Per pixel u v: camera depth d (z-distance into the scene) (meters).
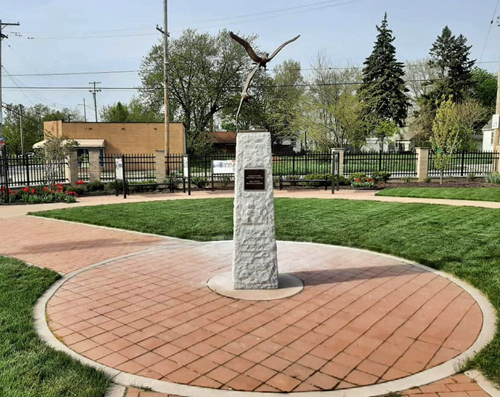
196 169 24.56
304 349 3.74
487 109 46.59
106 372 3.35
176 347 3.80
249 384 3.17
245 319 4.42
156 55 42.19
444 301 4.87
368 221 9.83
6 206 13.98
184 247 7.80
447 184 18.47
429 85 49.09
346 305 4.79
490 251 6.84
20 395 2.95
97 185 18.00
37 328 4.21
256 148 5.26
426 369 3.36
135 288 5.48
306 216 10.76
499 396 2.96
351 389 3.09
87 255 7.30
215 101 43.78
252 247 5.32
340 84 37.22
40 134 61.72
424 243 7.55
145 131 36.62
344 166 22.77
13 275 5.95
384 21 42.72
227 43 42.84
